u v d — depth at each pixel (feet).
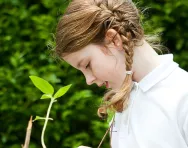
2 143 14.74
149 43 8.92
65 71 15.06
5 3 15.71
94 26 7.95
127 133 8.16
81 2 8.14
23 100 14.61
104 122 14.32
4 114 14.70
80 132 15.05
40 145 14.89
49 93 7.48
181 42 15.48
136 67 8.07
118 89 8.21
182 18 15.76
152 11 15.80
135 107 8.13
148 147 7.87
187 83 7.97
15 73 14.64
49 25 15.06
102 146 14.49
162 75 8.04
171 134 7.79
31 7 15.57
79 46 7.94
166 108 7.85
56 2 15.43
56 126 14.61
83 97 14.47
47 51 14.93
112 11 8.05
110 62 8.01
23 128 14.79
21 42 15.23
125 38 7.88
